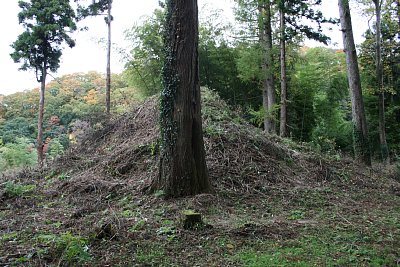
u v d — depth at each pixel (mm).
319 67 22062
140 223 5070
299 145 11180
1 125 25625
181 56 6512
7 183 8070
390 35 21359
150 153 8656
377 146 23141
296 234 4934
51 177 9656
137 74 18656
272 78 15961
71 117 25094
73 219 5598
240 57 17250
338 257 4176
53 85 28781
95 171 8820
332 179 8984
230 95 19500
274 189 7496
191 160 6609
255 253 4234
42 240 4438
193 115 6645
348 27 13141
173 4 6551
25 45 17938
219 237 4668
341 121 25500
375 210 6586
